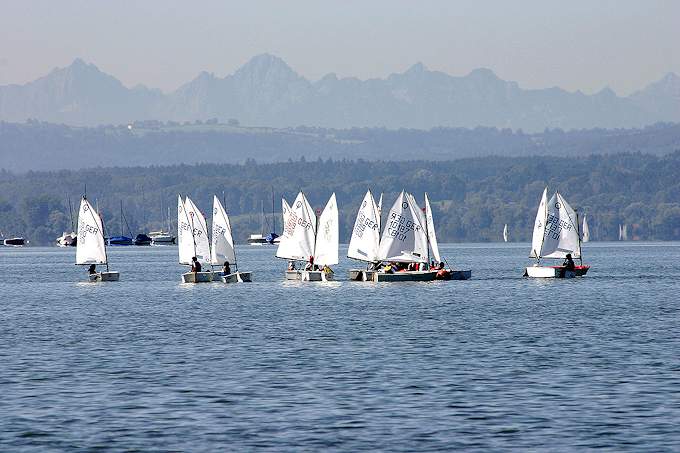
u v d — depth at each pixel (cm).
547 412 11444
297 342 17362
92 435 10588
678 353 15662
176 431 10731
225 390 12750
